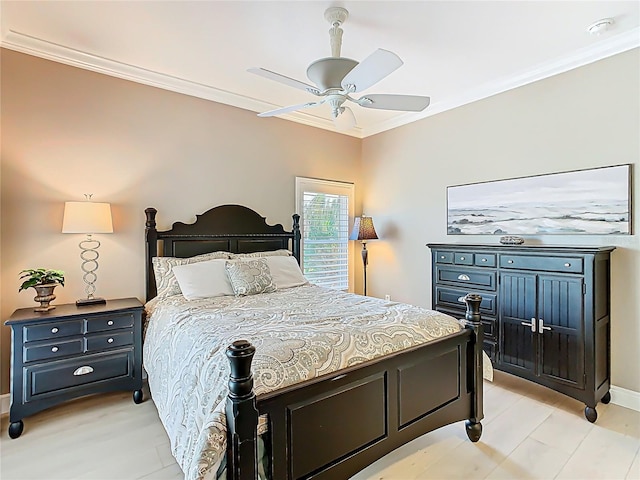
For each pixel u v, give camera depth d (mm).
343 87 2156
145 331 2775
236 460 1226
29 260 2684
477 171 3594
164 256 3270
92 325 2559
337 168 4672
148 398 2822
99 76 2963
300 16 2309
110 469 1932
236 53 2809
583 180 2834
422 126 4148
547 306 2695
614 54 2656
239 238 3717
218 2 2164
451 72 3145
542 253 2719
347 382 1595
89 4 2186
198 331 1942
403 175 4383
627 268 2611
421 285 4195
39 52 2686
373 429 1711
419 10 2240
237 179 3775
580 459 2004
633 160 2582
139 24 2408
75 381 2492
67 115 2824
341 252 4723
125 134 3096
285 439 1399
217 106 3627
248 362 1261
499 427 2346
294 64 2990
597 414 2488
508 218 3330
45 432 2305
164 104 3303
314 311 2287
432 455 2055
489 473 1893
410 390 1874
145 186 3201
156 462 1993
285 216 4168
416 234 4238
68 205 2652
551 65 2967
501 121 3391
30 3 2176
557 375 2631
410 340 1935
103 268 2992
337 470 1572
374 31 2480
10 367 2467
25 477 1866
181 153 3400
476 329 2186
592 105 2783
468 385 2182
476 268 3209
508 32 2496
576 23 2385
